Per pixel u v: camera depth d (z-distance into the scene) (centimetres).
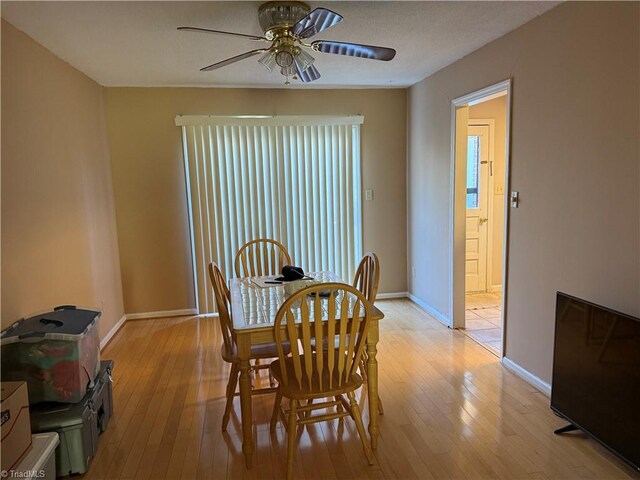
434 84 409
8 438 171
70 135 333
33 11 234
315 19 204
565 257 257
